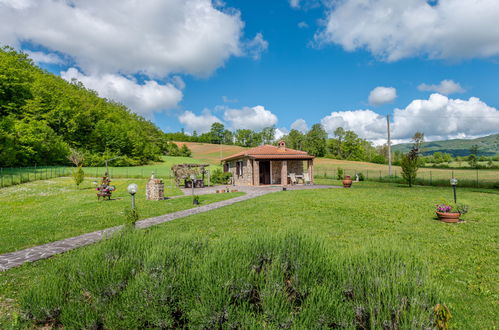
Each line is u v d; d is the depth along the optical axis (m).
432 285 2.51
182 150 85.00
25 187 22.95
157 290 2.70
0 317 3.53
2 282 4.74
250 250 3.21
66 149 49.50
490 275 4.70
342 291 2.64
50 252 6.52
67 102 56.03
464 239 6.89
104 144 61.12
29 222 10.09
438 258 5.52
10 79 44.66
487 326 3.29
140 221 9.95
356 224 8.67
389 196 15.68
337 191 18.78
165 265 3.02
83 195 18.81
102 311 2.89
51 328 3.07
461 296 4.02
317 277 2.78
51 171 36.06
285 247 3.21
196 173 27.66
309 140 87.06
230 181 31.48
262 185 27.31
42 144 45.00
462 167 49.69
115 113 74.00
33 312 2.96
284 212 10.84
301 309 2.52
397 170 51.72
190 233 4.10
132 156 63.22
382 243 3.34
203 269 2.80
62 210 12.68
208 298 2.54
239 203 13.79
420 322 2.06
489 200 13.80
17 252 6.55
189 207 13.12
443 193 17.14
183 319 2.82
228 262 2.86
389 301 2.28
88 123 60.88
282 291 2.66
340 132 88.62
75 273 3.19
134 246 3.58
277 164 29.23
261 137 110.44
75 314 2.83
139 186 27.17
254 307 2.71
